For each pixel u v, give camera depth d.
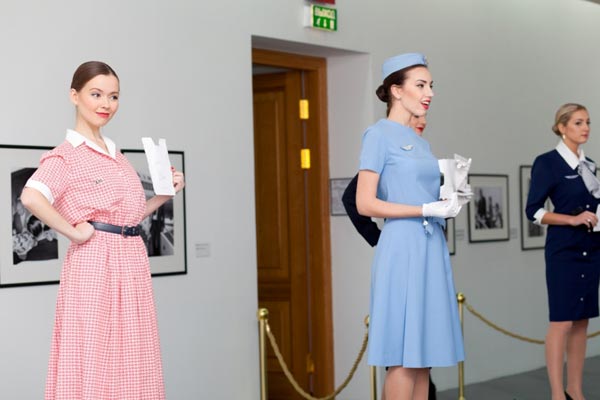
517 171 9.70
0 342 5.51
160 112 6.44
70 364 3.80
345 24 7.84
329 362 8.19
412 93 4.18
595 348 10.66
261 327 6.79
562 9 10.41
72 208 3.83
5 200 5.55
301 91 8.27
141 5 6.35
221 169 6.83
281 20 7.31
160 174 4.09
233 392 6.87
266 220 8.39
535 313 9.88
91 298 3.81
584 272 6.50
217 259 6.79
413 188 4.11
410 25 8.48
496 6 9.49
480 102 9.24
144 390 3.94
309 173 8.27
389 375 4.22
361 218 4.89
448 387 8.77
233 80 6.94
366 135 4.18
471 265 9.05
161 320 6.41
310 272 8.26
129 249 3.95
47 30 5.82
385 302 4.09
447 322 4.15
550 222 6.50
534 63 9.98
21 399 5.60
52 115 5.82
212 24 6.80
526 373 9.61
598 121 10.95
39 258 5.69
